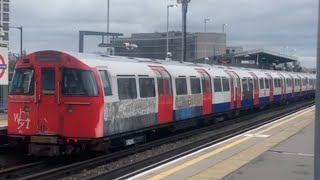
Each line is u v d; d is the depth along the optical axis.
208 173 10.33
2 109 26.33
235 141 16.23
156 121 18.58
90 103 14.03
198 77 23.36
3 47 25.25
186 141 20.17
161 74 19.22
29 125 14.46
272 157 12.57
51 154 14.23
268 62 99.50
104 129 14.59
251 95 33.78
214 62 71.31
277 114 32.28
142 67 17.73
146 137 19.59
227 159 12.29
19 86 14.66
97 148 14.69
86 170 13.53
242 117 31.61
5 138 16.75
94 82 14.20
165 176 10.01
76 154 15.88
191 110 22.30
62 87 14.20
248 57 90.38
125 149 16.94
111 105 15.03
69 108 14.12
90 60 14.55
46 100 14.30
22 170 13.41
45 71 14.39
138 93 17.03
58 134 14.20
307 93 59.38
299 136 17.55
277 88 42.50
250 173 10.30
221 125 26.41
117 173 12.48
